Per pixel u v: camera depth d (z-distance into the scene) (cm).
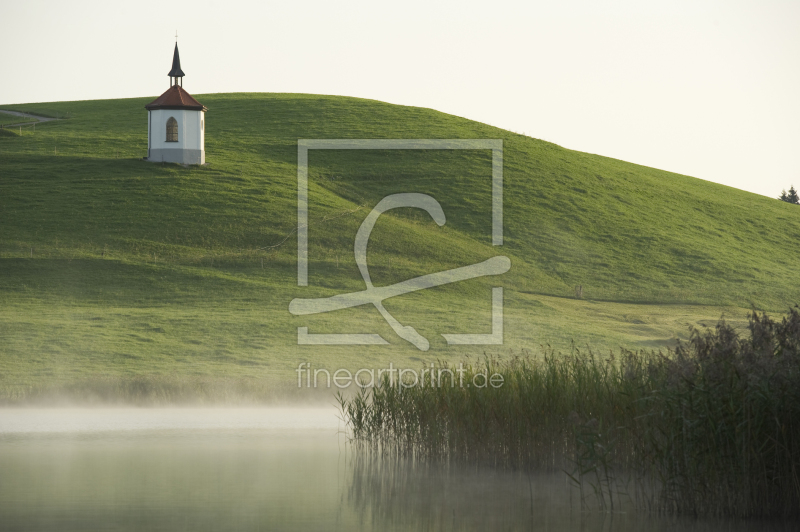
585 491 3672
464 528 3033
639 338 13762
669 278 18950
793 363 3167
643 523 3056
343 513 3309
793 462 3003
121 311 13900
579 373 4125
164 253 17350
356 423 5138
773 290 18550
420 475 4141
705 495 3120
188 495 3628
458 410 4438
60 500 3491
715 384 3134
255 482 3938
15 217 18688
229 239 18338
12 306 13950
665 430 3288
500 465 4216
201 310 14238
